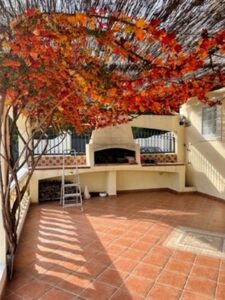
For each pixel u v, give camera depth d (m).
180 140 8.11
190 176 7.87
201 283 2.77
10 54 2.05
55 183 6.82
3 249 2.80
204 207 6.02
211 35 2.40
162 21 2.20
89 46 2.32
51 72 2.28
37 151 6.65
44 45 1.97
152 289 2.66
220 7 2.07
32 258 3.33
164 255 3.44
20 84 2.31
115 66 3.01
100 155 7.41
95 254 3.47
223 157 6.42
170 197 7.16
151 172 8.10
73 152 7.11
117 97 2.73
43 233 4.25
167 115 7.96
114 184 7.33
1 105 2.45
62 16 1.87
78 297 2.52
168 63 2.61
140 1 1.93
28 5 1.85
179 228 4.52
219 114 6.51
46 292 2.60
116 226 4.62
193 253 3.51
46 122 3.31
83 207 6.00
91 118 4.23
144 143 8.01
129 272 3.00
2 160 2.86
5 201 2.80
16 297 2.51
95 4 1.93
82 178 7.29
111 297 2.52
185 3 2.00
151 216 5.27
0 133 2.60
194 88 3.21
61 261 3.26
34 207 5.94
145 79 2.74
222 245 3.77
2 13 1.84
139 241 3.92
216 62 3.34
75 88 2.56
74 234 4.20
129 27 2.05
